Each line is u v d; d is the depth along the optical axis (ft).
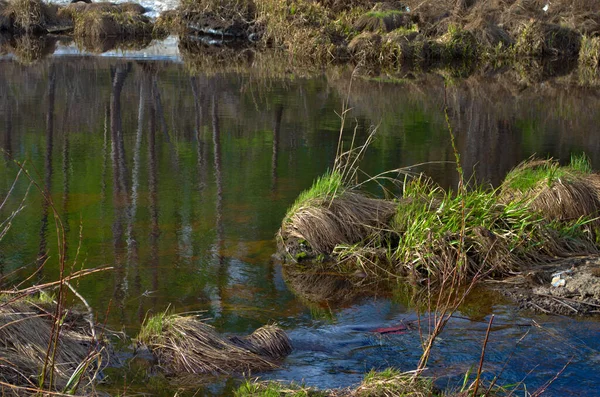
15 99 51.19
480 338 19.11
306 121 46.78
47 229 26.94
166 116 47.29
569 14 83.66
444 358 17.94
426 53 76.48
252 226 27.89
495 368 17.38
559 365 17.58
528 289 22.68
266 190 32.45
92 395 14.65
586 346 18.69
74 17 88.79
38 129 43.11
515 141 42.60
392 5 87.20
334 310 21.20
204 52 77.20
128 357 17.75
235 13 88.17
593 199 27.55
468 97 57.00
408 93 58.13
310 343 18.84
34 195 30.96
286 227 26.37
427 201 26.89
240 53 77.71
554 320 20.42
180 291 22.02
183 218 28.60
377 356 18.15
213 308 20.95
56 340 13.50
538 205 26.96
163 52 76.18
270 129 44.34
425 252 24.32
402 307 21.53
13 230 26.71
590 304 21.34
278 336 18.57
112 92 54.49
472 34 78.54
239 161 37.19
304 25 81.05
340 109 50.85
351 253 25.12
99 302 20.93
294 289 22.62
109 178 33.88
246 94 55.52
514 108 52.80
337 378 17.02
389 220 26.63
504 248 24.39
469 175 35.14
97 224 27.61
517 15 83.30
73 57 70.85
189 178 34.19
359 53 75.51
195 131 43.52
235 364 17.49
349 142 41.50
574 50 79.61
